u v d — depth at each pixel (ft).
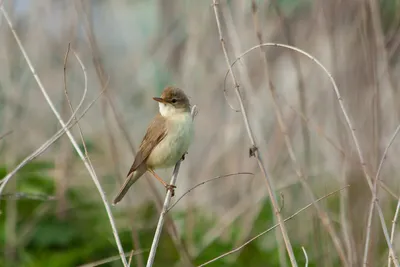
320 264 31.73
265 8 39.09
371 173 30.50
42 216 38.14
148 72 44.75
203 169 42.16
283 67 39.78
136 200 40.75
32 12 41.98
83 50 42.78
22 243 36.70
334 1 35.04
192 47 40.78
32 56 42.01
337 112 32.12
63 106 38.65
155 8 45.34
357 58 34.58
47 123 43.68
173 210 41.11
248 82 34.50
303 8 40.01
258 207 38.60
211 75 41.22
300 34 39.58
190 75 40.91
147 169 32.78
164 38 45.09
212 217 41.55
